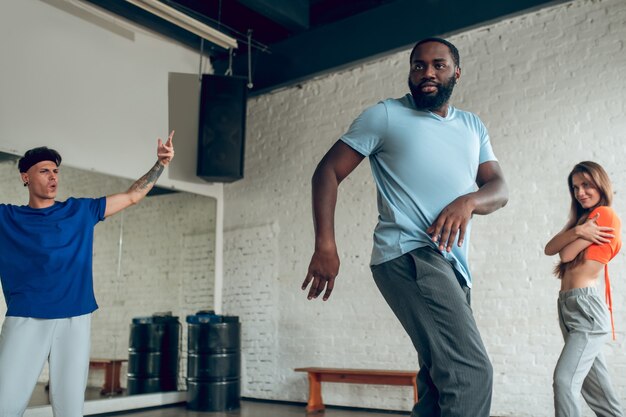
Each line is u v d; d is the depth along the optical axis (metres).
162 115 5.77
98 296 4.98
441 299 1.23
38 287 2.30
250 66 5.98
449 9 4.91
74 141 4.97
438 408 1.33
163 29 5.76
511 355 4.34
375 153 1.44
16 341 2.24
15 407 2.19
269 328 5.75
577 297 2.62
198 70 6.25
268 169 6.08
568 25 4.44
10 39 4.64
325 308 5.39
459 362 1.20
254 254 6.00
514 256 4.44
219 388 5.06
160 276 5.54
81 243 2.46
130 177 5.39
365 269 5.20
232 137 5.58
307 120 5.87
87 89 5.14
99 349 4.93
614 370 3.90
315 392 5.06
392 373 4.59
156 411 5.05
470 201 1.28
